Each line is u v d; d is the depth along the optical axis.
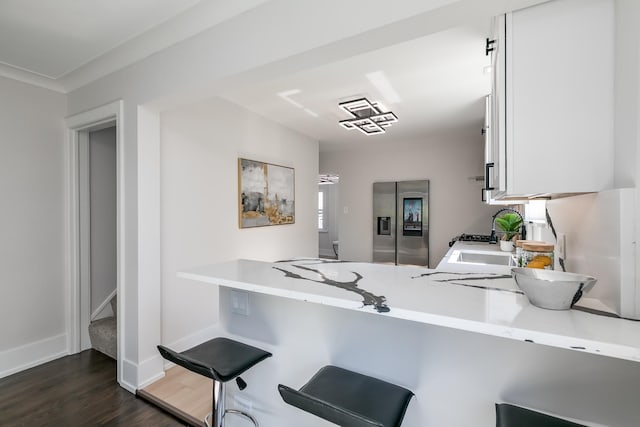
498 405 1.00
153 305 2.23
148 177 2.20
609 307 0.93
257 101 3.14
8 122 2.36
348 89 2.82
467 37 1.94
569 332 0.73
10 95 2.37
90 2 1.61
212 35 1.76
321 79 2.60
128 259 2.22
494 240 3.97
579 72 1.04
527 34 1.11
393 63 2.30
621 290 0.86
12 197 2.38
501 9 1.13
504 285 1.20
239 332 1.64
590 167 1.03
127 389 2.20
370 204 5.36
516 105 1.13
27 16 1.73
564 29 1.06
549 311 0.89
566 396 0.93
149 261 2.20
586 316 0.85
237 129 3.23
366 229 5.40
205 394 2.11
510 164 1.14
